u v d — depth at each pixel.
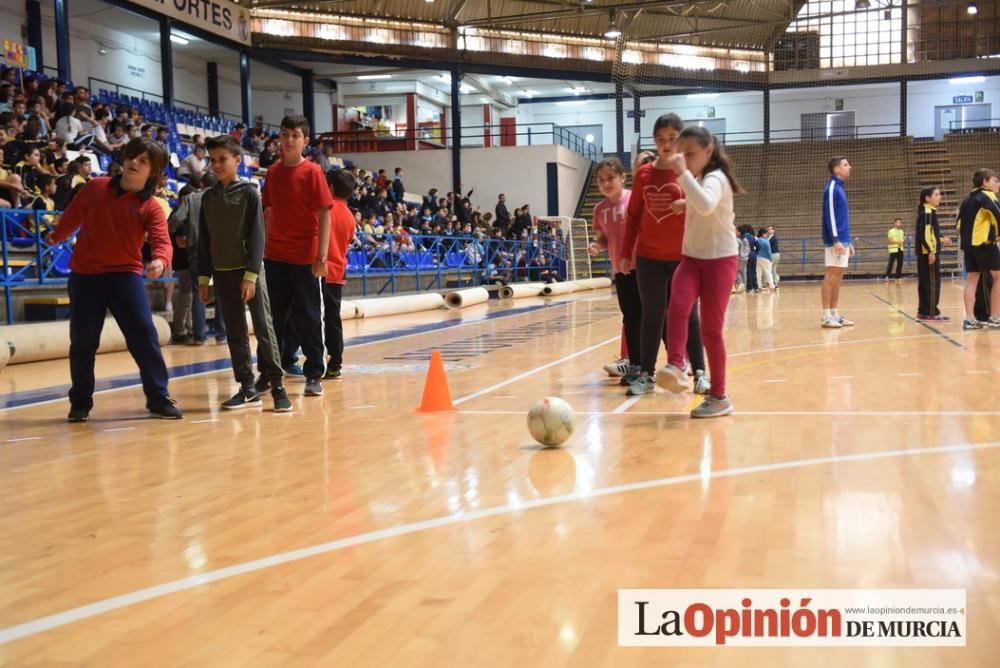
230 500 3.45
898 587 2.32
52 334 9.21
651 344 5.95
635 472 3.72
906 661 1.92
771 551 2.64
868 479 3.48
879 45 34.75
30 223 11.16
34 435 5.02
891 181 31.97
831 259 10.45
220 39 23.92
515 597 2.34
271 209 6.23
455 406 5.67
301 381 7.11
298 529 3.02
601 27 31.27
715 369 5.00
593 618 2.18
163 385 5.55
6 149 12.74
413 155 29.56
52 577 2.61
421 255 20.08
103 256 5.37
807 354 7.89
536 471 3.79
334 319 7.12
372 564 2.64
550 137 38.62
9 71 16.06
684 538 2.79
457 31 28.83
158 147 5.38
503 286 21.06
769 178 33.19
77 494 3.63
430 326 12.94
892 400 5.34
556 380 6.80
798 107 36.94
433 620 2.20
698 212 4.82
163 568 2.66
